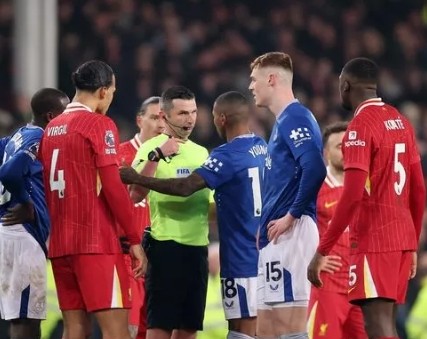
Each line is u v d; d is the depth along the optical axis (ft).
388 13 281.33
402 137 104.47
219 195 114.73
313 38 269.23
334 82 260.83
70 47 246.68
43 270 113.70
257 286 110.42
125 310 105.50
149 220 124.16
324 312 122.83
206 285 117.29
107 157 103.76
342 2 281.54
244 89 246.06
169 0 264.11
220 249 115.44
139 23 255.09
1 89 234.99
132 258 105.29
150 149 116.67
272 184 107.24
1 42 248.11
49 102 113.60
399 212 103.96
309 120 106.22
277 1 273.54
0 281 114.32
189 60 249.96
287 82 108.37
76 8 254.06
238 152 113.60
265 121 227.40
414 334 156.35
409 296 158.51
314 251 106.83
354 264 104.01
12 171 108.78
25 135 110.93
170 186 110.83
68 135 104.78
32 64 212.02
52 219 105.91
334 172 124.67
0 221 114.21
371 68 105.29
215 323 146.30
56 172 105.29
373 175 103.40
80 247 104.32
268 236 106.93
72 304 106.73
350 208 101.71
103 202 104.88
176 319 115.65
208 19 264.11
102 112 107.04
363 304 104.47
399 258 103.45
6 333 145.18
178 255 115.44
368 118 103.40
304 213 106.93
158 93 242.17
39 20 212.43
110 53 246.27
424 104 266.98
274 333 107.76
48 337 148.05
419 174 105.81
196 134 220.64
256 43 261.85
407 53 276.21
